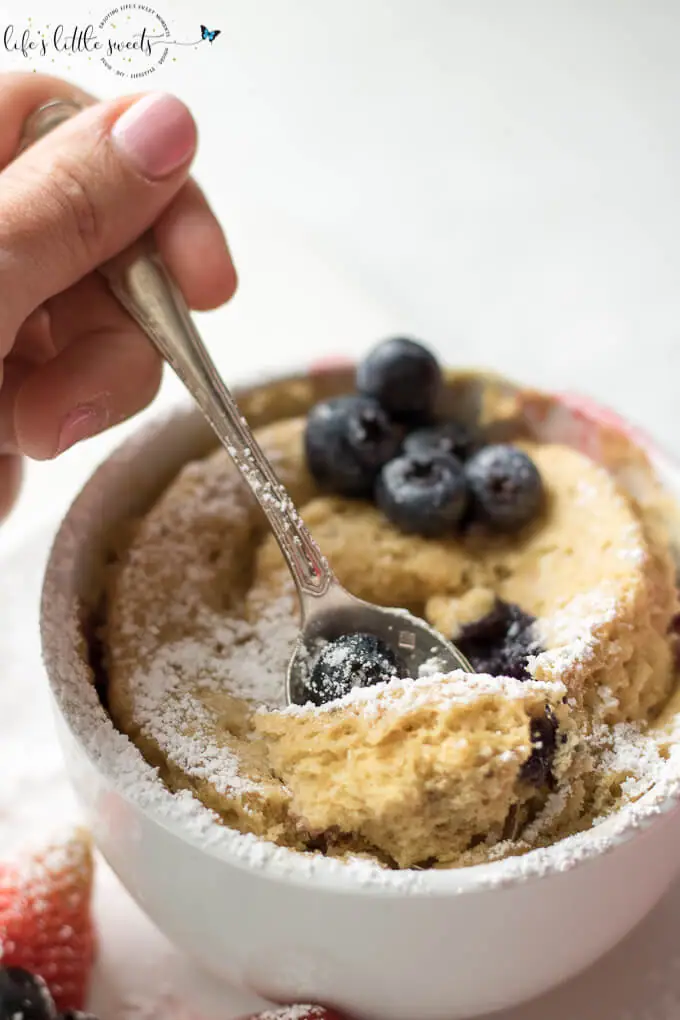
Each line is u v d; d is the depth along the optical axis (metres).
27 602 0.32
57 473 0.37
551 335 0.42
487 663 0.27
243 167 0.46
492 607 0.27
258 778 0.25
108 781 0.24
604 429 0.30
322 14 0.47
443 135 0.47
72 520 0.27
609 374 0.40
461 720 0.24
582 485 0.29
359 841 0.24
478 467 0.29
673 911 0.27
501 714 0.24
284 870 0.23
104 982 0.27
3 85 0.28
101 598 0.28
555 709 0.25
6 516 0.31
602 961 0.27
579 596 0.27
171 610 0.27
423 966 0.24
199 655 0.27
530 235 0.45
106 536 0.28
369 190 0.46
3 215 0.25
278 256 0.43
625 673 0.26
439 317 0.42
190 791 0.24
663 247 0.44
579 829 0.25
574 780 0.25
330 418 0.29
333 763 0.24
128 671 0.26
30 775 0.29
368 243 0.44
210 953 0.25
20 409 0.28
